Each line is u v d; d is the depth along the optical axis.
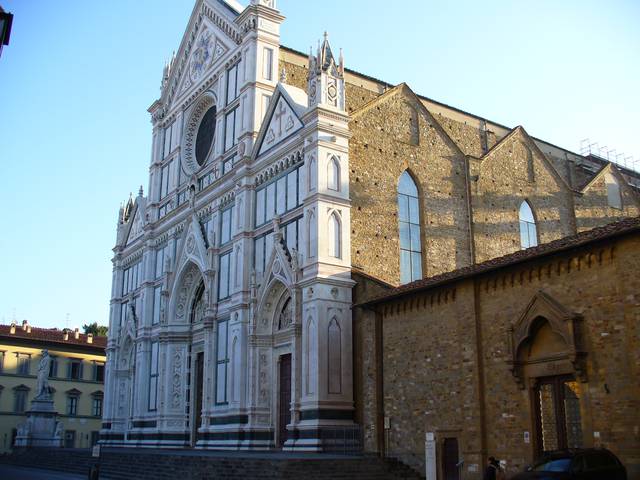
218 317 50.31
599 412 25.16
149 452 44.75
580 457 22.52
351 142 44.69
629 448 23.98
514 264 29.03
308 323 39.56
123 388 66.88
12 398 91.25
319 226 40.41
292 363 41.12
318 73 43.00
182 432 55.03
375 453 35.47
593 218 60.53
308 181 42.06
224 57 56.53
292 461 31.33
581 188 60.91
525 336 28.30
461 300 31.92
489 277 30.61
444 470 31.61
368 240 43.50
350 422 38.16
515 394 28.86
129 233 71.62
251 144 49.88
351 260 41.81
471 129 58.25
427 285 33.31
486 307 30.83
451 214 49.91
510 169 55.31
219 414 47.53
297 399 40.28
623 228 24.86
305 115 43.06
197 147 61.09
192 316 57.44
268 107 48.56
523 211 55.50
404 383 34.84
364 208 43.91
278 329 44.78
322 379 38.06
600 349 25.48
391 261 44.41
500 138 60.16
